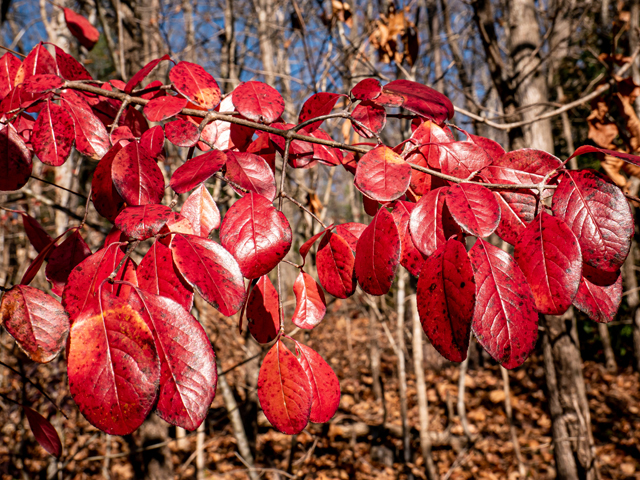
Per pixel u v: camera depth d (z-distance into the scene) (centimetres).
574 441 326
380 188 59
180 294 51
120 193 56
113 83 87
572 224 56
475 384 738
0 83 75
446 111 72
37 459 455
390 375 749
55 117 67
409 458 461
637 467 530
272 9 458
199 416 45
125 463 495
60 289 64
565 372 325
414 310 421
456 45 515
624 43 271
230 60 360
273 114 68
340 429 553
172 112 67
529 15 297
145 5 359
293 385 59
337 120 295
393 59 258
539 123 285
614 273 57
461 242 51
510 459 546
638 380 736
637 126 194
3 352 395
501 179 64
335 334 841
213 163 60
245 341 407
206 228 60
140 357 44
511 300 51
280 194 62
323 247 70
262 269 55
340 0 299
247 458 342
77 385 43
